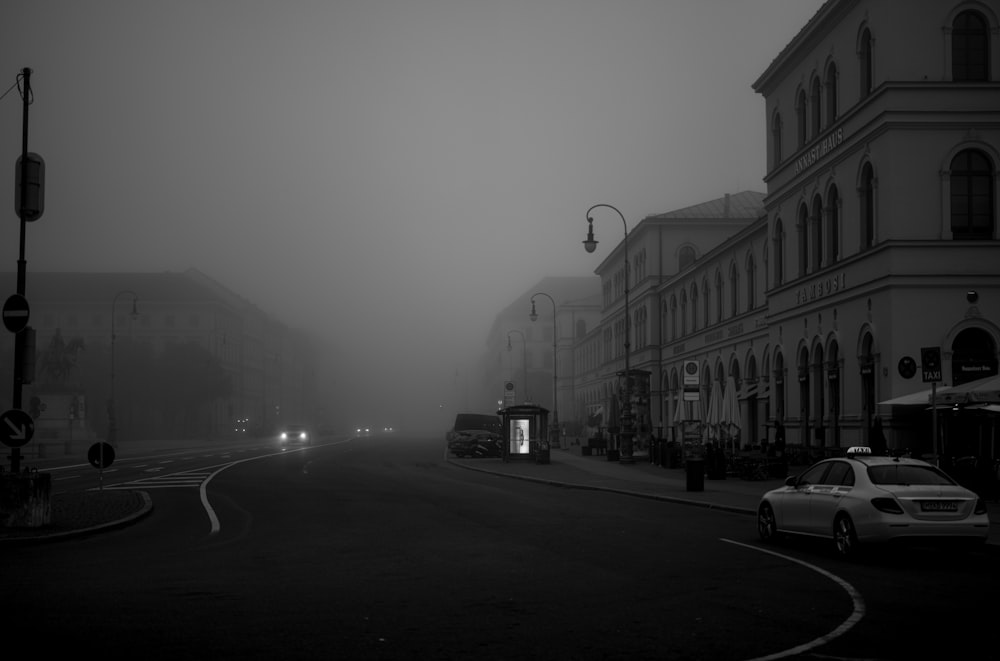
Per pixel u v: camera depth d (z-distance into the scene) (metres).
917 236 33.78
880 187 34.91
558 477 38.81
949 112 33.88
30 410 68.44
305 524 20.80
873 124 35.31
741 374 56.03
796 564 14.66
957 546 14.55
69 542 17.62
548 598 11.59
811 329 42.03
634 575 13.47
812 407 41.91
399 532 19.20
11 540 17.08
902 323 33.56
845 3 37.62
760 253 53.00
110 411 75.38
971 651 8.82
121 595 11.79
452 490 31.89
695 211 79.50
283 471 42.16
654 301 78.12
